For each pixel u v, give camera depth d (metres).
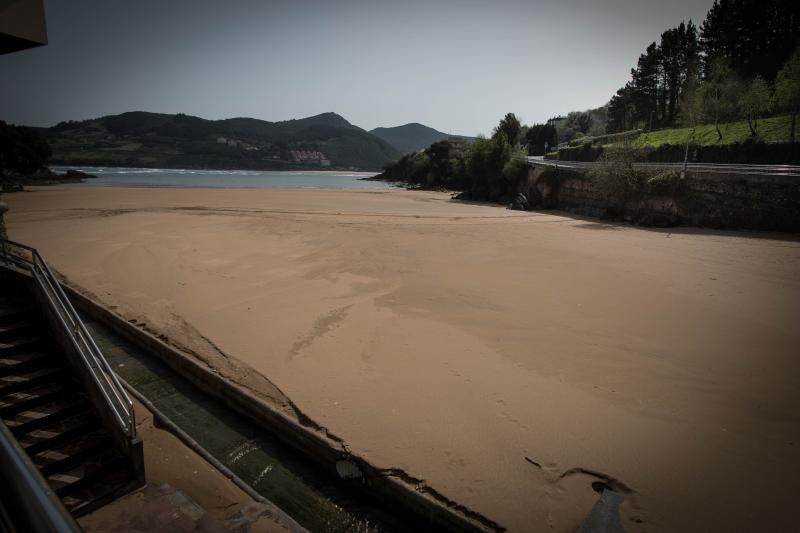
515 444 10.55
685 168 41.16
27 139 77.81
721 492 9.19
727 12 74.00
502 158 75.31
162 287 21.42
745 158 43.50
